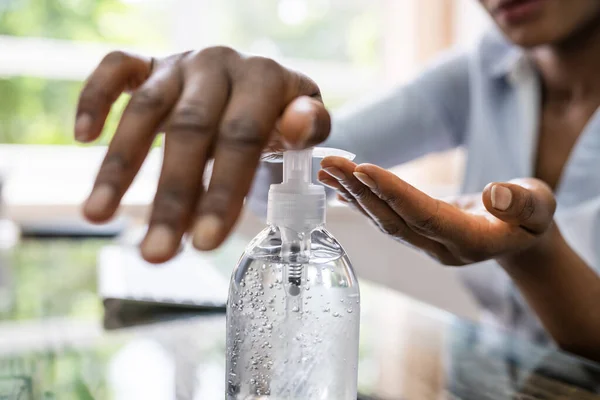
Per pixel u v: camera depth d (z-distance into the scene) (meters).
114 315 0.55
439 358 0.45
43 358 0.44
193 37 1.61
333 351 0.31
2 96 1.48
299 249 0.31
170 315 0.55
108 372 0.41
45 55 1.49
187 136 0.26
